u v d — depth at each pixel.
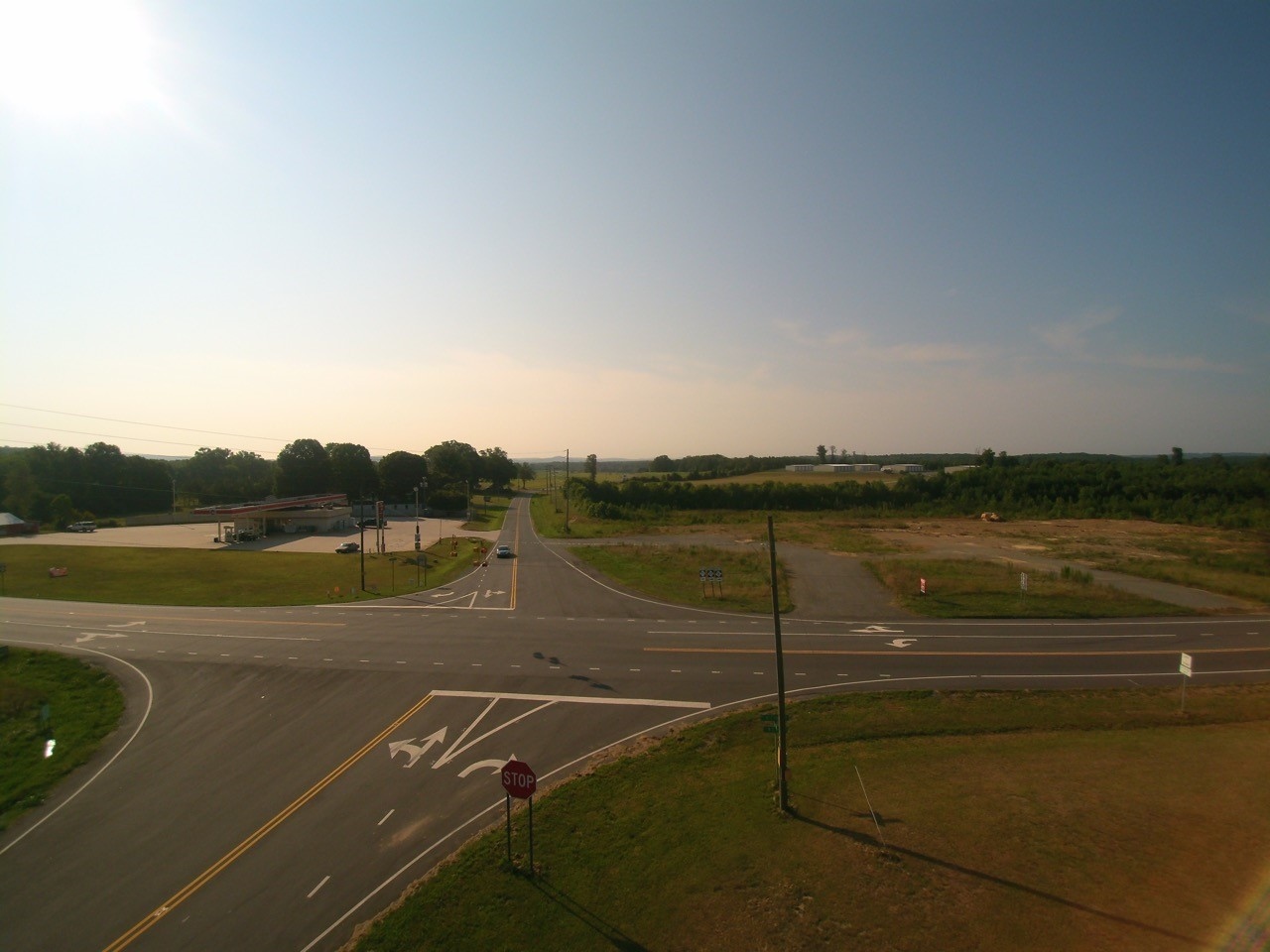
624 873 14.80
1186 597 42.03
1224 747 20.67
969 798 17.55
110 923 13.79
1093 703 24.89
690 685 27.12
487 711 24.55
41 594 46.09
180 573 54.25
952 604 40.09
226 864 15.70
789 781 18.77
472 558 63.38
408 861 15.73
